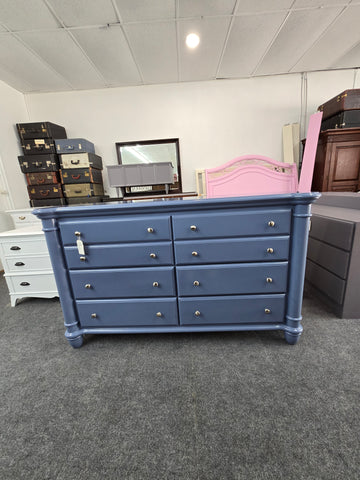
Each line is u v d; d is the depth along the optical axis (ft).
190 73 8.50
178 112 9.45
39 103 9.32
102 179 9.81
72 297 3.67
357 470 1.95
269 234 3.20
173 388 2.89
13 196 8.63
